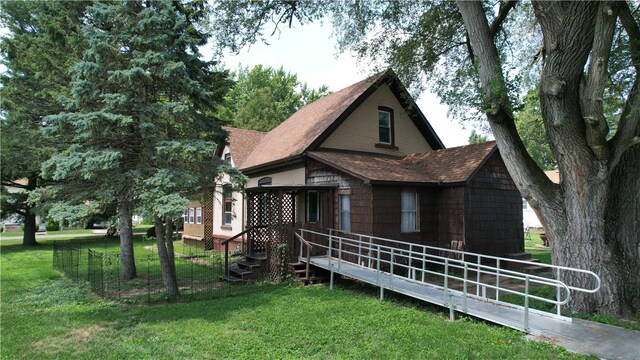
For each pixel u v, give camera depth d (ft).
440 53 46.39
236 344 20.38
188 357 18.75
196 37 36.70
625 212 25.17
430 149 59.21
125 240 42.39
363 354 18.52
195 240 76.64
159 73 28.63
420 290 28.32
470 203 42.01
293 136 57.00
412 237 42.04
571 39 22.89
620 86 32.94
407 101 53.26
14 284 38.65
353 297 30.71
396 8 43.78
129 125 29.73
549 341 19.53
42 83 43.34
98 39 27.58
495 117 26.37
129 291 35.63
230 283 37.68
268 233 40.32
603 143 23.31
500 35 44.96
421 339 20.47
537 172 26.55
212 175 32.22
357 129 51.57
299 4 41.32
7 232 138.41
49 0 39.65
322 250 42.93
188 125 32.78
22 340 21.85
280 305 28.25
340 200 43.78
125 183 28.60
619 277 24.20
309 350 19.25
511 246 45.14
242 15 39.60
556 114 24.26
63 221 27.53
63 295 33.30
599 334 20.22
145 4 31.83
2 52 47.62
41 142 45.68
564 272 25.03
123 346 20.52
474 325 22.82
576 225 24.64
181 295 32.48
